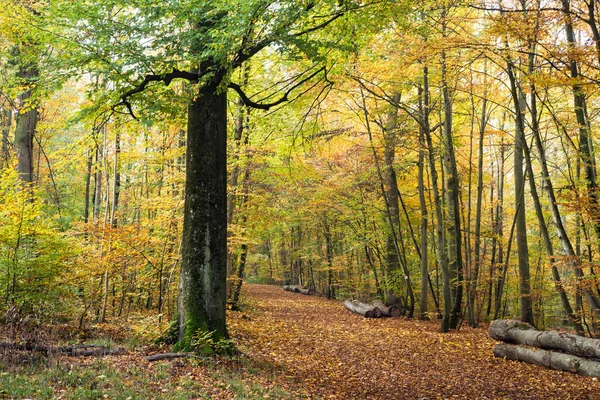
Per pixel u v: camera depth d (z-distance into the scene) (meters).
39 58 8.00
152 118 7.91
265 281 45.09
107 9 7.32
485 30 9.13
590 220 9.13
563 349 8.49
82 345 6.76
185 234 7.76
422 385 7.36
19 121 11.01
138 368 5.91
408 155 17.84
